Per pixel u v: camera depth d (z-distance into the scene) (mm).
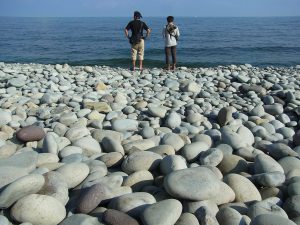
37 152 3893
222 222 2627
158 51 21812
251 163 3738
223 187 2955
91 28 69375
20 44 30250
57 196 2848
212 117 5852
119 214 2527
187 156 3855
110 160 3701
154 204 2629
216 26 76375
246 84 8141
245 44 28938
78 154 3773
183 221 2570
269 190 3164
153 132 4750
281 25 81500
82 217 2578
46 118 5586
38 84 7938
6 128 4820
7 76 9086
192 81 8242
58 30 59812
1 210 2652
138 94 7406
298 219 2684
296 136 4566
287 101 6605
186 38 36438
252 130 4945
